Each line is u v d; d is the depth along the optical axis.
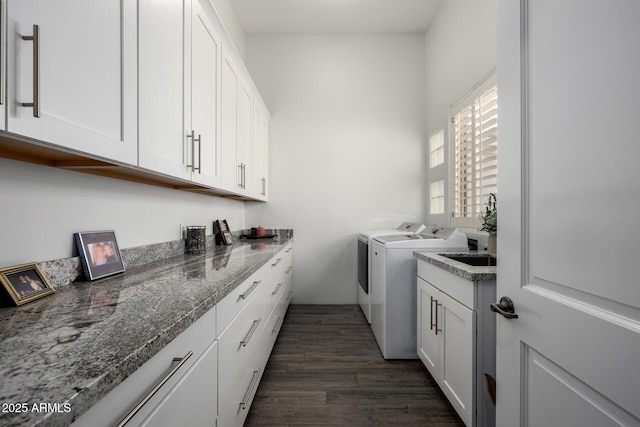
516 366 0.84
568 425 0.66
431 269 1.81
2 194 0.85
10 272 0.84
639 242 0.50
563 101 0.67
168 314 0.74
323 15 3.14
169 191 1.79
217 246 2.42
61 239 1.04
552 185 0.70
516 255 0.84
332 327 2.78
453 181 2.77
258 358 1.62
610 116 0.55
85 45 0.76
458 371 1.44
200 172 1.49
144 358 0.56
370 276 2.76
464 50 2.51
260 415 1.55
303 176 3.47
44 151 0.83
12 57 0.58
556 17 0.69
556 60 0.69
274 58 3.47
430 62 3.28
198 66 1.47
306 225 3.48
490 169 2.12
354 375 1.95
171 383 0.69
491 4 2.12
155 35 1.09
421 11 3.07
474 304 1.30
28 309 0.78
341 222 3.47
